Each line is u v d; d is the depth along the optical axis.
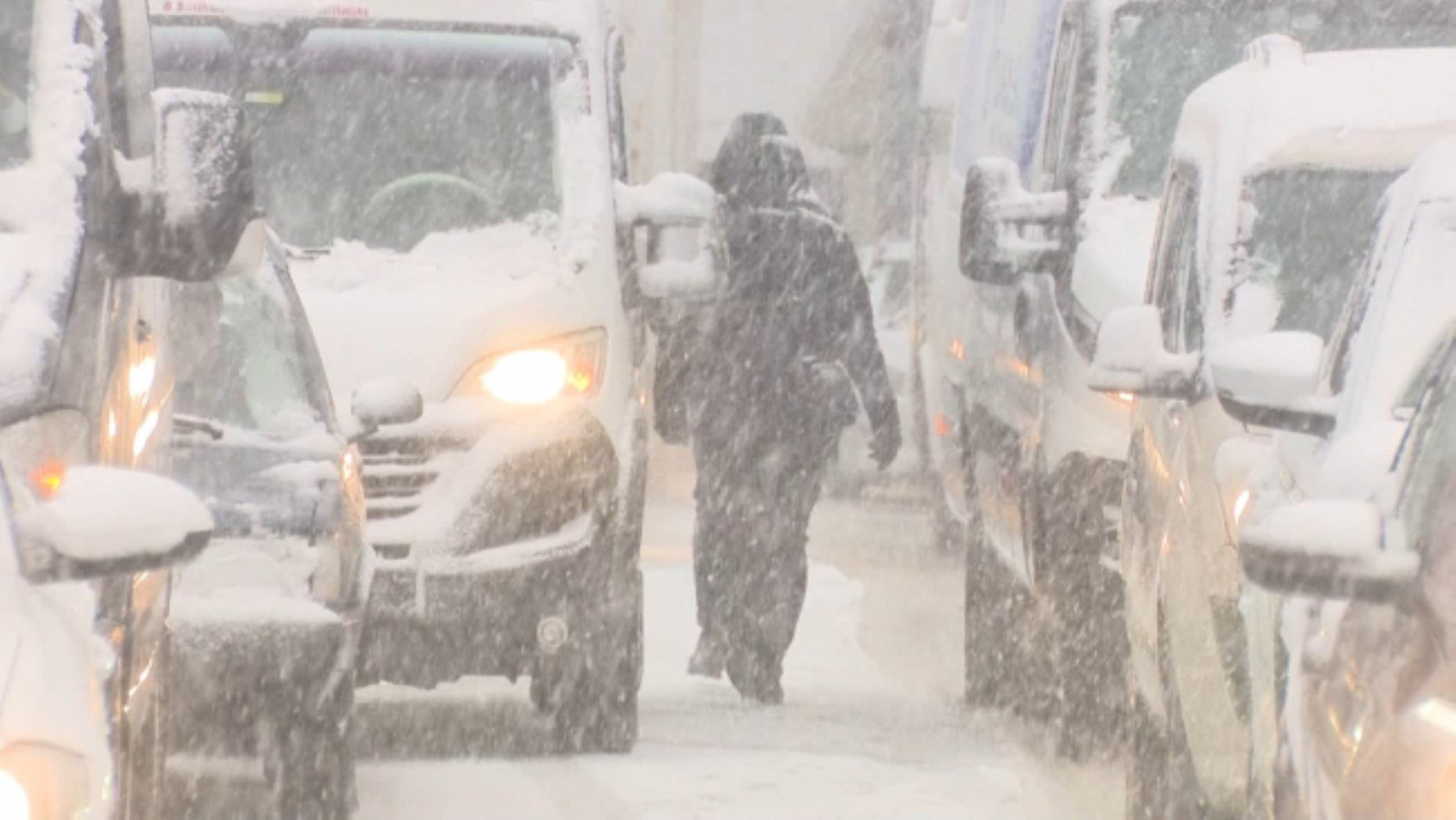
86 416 15.84
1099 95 34.91
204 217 16.89
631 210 32.97
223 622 23.45
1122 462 30.34
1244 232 25.62
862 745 31.19
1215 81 28.20
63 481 14.62
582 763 29.36
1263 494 20.12
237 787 26.53
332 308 30.72
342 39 33.81
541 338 30.58
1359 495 16.97
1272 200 26.25
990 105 44.34
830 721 33.50
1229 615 21.09
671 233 35.50
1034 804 26.94
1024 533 32.50
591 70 33.94
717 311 35.34
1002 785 27.80
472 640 29.83
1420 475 16.22
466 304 30.70
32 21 17.73
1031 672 34.06
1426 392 16.58
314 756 23.94
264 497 24.22
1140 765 24.11
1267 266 26.00
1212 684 21.58
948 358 43.91
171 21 33.81
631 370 32.31
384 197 32.94
